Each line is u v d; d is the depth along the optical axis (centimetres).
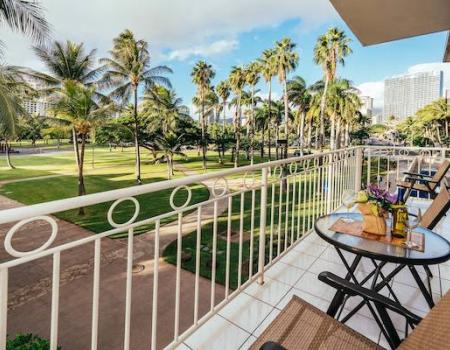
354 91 2725
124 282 766
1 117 865
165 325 594
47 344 314
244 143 4003
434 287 209
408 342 93
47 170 2741
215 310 176
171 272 803
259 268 214
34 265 873
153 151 2712
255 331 166
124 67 1973
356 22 267
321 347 113
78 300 694
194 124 3497
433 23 265
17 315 641
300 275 227
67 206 89
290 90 3048
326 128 3909
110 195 103
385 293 203
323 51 2344
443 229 319
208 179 153
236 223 1119
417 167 534
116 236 1090
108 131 2375
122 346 543
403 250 141
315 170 310
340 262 246
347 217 194
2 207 1471
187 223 1188
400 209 156
